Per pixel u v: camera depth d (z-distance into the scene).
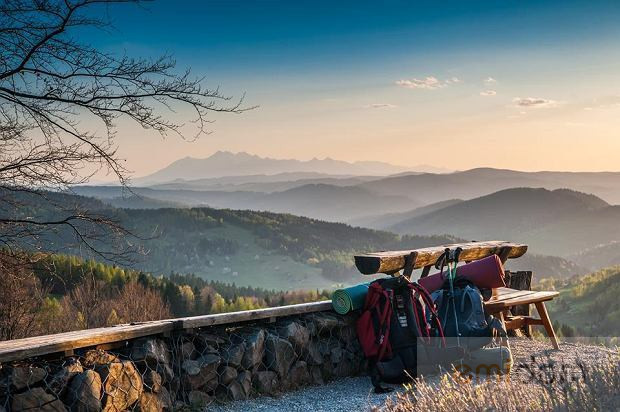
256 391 6.04
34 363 4.42
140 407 4.87
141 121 8.66
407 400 4.05
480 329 6.04
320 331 6.84
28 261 9.24
